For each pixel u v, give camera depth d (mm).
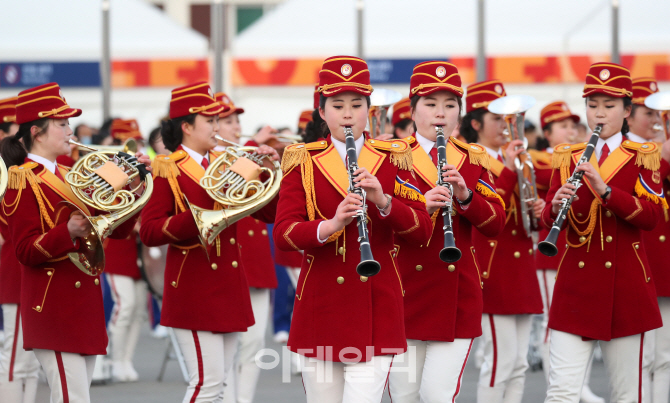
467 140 17984
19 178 13422
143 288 22719
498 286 16875
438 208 13852
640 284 14664
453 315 13797
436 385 13766
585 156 14414
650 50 41031
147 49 43062
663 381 17250
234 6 64938
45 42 42875
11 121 18547
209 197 14898
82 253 13336
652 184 14758
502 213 14094
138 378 22938
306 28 42750
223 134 19391
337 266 11836
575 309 14719
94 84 42938
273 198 15086
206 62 42969
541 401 19484
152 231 14547
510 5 41938
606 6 41250
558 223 13891
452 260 12234
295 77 42469
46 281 13539
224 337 15289
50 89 14086
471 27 41969
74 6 43344
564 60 41281
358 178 11312
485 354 16906
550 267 20547
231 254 15102
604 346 14859
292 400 20031
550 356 15164
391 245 12180
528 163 17328
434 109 14086
